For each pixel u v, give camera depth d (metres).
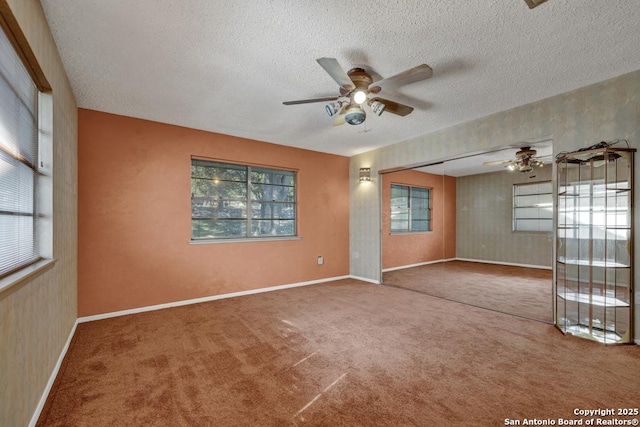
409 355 2.38
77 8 1.74
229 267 4.20
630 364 2.20
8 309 1.30
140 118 3.56
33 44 1.59
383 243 5.28
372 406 1.73
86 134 3.23
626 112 2.60
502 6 1.75
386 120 3.71
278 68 2.45
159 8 1.74
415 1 1.71
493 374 2.07
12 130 1.54
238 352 2.44
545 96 3.04
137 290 3.50
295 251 4.91
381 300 4.01
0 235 1.37
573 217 2.92
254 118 3.59
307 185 5.11
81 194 3.18
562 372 2.09
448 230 5.45
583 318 2.91
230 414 1.66
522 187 4.51
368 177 5.28
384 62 2.37
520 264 4.52
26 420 1.50
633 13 1.81
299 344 2.59
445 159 4.09
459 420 1.60
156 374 2.09
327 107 2.67
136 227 3.50
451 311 3.52
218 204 4.27
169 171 3.75
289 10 1.77
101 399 1.80
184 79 2.62
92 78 2.59
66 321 2.51
